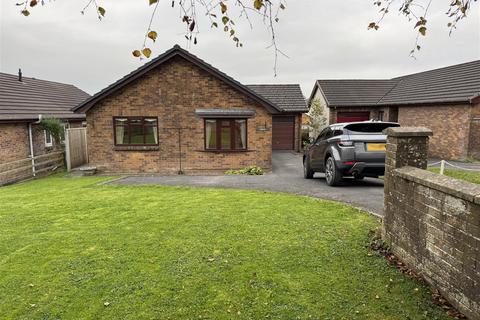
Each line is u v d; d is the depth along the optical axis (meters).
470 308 2.76
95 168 14.99
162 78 14.85
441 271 3.14
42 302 3.30
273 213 6.19
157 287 3.53
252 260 4.12
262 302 3.22
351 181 10.52
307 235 4.91
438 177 3.27
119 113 15.03
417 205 3.53
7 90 17.88
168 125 15.12
